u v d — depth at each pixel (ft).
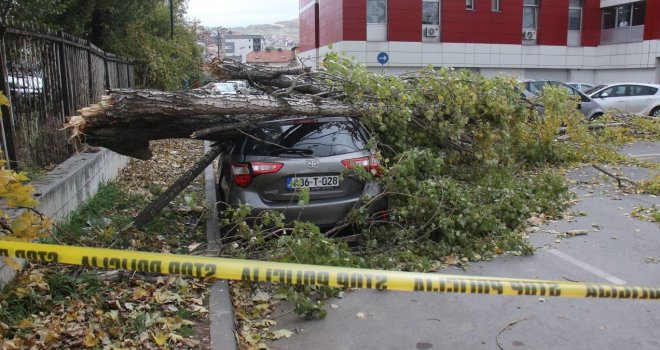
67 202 20.02
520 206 21.09
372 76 22.31
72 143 23.47
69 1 38.45
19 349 10.98
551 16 107.45
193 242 19.51
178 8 91.35
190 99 17.06
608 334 12.64
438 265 17.21
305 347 12.27
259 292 14.98
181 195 26.78
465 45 103.40
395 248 18.04
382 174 19.10
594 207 24.22
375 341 12.48
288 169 18.07
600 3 109.70
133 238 18.49
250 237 16.62
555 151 35.04
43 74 23.47
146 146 18.69
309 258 14.94
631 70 106.32
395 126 22.66
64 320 12.57
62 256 9.08
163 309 13.52
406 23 99.86
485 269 16.93
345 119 20.29
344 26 97.81
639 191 27.12
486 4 103.55
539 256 18.08
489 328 13.03
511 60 106.42
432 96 25.05
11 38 20.47
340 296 14.94
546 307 14.14
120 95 16.26
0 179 10.40
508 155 27.86
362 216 18.13
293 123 19.44
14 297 12.92
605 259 17.72
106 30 54.29
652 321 13.29
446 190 19.03
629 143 46.83
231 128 18.56
